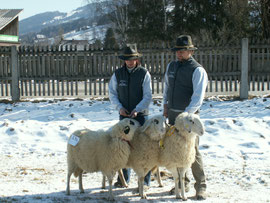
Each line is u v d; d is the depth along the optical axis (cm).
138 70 567
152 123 485
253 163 659
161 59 1294
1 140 848
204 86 510
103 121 1022
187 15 3375
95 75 1340
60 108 1203
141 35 3394
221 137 830
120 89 575
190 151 485
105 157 494
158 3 3472
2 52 1367
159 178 568
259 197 484
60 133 884
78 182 582
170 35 3366
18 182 573
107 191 543
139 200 491
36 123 962
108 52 1322
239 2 3127
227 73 1303
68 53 1339
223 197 491
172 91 536
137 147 502
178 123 478
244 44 1272
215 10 3241
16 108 1230
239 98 1295
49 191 532
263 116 1011
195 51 1299
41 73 1371
